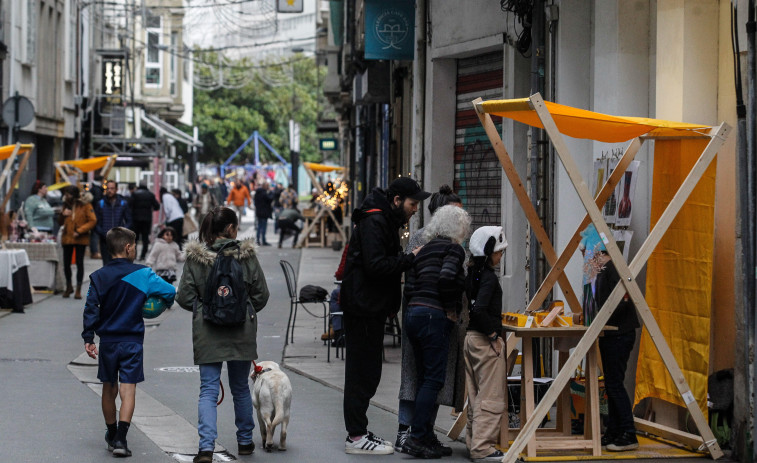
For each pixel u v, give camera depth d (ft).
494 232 32.22
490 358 32.37
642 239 37.06
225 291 31.01
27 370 47.80
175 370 49.11
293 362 51.65
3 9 114.32
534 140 44.37
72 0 144.15
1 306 69.26
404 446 32.78
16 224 85.40
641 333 36.55
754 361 31.42
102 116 160.97
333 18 138.62
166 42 218.18
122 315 32.50
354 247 32.63
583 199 31.40
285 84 322.34
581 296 41.01
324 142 174.70
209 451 30.76
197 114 305.73
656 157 35.27
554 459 32.07
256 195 147.13
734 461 32.35
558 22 43.14
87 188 112.37
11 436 34.53
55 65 135.64
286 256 124.36
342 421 38.01
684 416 35.14
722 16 34.47
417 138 60.75
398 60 73.87
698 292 33.45
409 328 32.58
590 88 42.42
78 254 77.87
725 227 33.71
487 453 32.22
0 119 112.06
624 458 32.55
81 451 32.81
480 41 53.52
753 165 31.19
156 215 149.18
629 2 38.22
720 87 34.53
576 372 36.70
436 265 32.60
